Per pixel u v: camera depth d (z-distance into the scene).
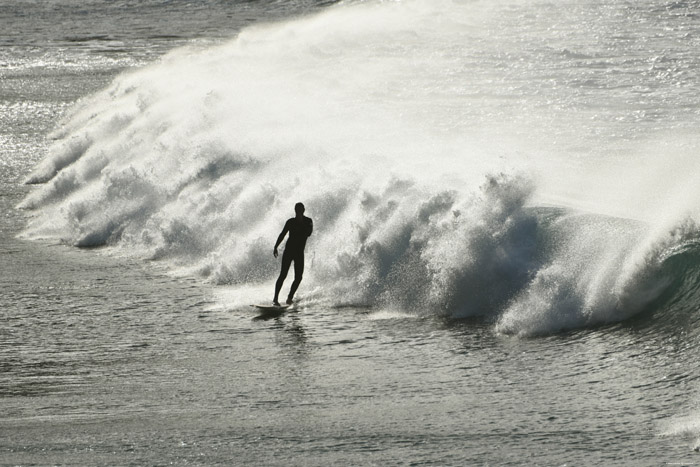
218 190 66.12
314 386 37.31
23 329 47.88
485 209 48.97
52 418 34.62
